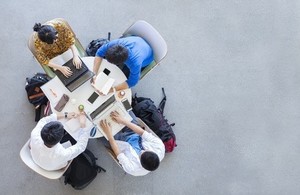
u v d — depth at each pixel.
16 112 3.34
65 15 3.48
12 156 3.31
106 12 3.54
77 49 3.05
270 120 3.61
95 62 2.85
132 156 2.88
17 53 3.40
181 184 3.47
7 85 3.36
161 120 3.29
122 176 3.41
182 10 3.63
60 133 2.54
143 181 3.43
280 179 3.55
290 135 3.61
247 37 3.67
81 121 2.80
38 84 3.21
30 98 3.25
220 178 3.51
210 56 3.61
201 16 3.65
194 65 3.59
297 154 3.60
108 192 3.38
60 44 2.84
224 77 3.61
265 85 3.64
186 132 3.52
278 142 3.60
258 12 3.71
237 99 3.60
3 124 3.32
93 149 3.39
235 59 3.64
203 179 3.49
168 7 3.62
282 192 3.54
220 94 3.59
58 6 3.49
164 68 3.55
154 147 2.88
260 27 3.69
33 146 2.68
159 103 3.51
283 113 3.63
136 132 2.92
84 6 3.52
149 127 3.27
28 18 3.45
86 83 2.84
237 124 3.58
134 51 2.76
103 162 3.40
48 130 2.51
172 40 3.59
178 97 3.54
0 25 3.42
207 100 3.57
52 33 2.62
